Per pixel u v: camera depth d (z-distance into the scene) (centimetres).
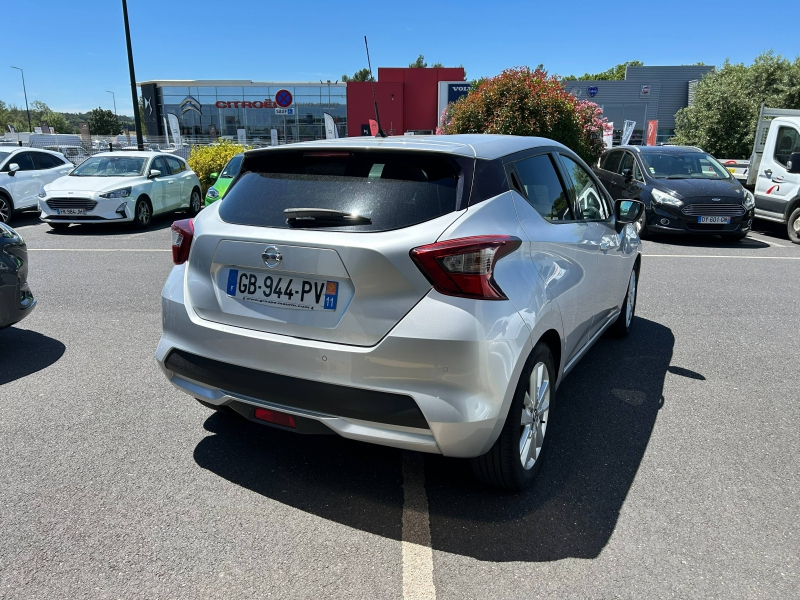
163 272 800
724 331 560
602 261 396
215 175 1312
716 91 2767
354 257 243
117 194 1190
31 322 568
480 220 258
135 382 425
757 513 277
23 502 280
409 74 3825
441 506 283
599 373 452
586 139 1540
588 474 311
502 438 268
